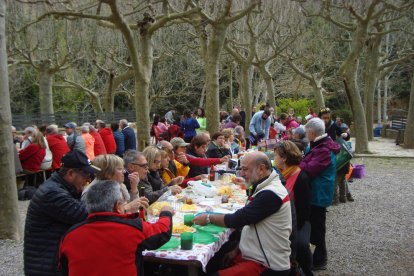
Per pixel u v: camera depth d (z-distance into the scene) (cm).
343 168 779
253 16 1936
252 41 1844
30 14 1537
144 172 435
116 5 887
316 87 2223
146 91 1071
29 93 2958
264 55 2220
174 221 371
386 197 848
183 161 595
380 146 1791
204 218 341
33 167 862
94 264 238
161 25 1048
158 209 405
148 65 1078
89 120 2183
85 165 297
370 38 1986
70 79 2559
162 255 294
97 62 2227
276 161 428
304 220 419
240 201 448
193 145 654
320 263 480
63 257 247
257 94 3203
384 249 549
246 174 334
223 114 1716
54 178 297
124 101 3550
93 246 239
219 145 742
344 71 1467
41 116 1867
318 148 467
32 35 1772
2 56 563
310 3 1875
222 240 341
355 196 862
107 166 341
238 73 3022
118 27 952
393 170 1173
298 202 416
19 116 1772
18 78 2661
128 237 245
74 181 298
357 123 1479
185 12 1025
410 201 811
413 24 2191
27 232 289
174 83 3027
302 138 693
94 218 247
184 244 304
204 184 498
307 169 456
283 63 3009
